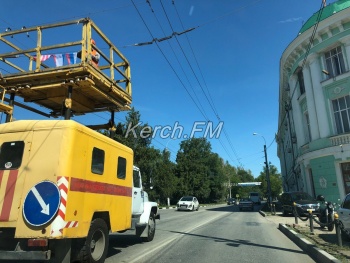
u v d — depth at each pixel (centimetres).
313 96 2455
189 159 7119
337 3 2375
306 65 2527
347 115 2214
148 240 1102
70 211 609
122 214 842
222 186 8300
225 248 973
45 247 585
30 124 654
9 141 653
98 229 711
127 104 1026
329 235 1141
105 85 863
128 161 898
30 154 630
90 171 690
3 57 878
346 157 2116
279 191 9244
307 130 2723
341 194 2136
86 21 804
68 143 627
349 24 2189
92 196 689
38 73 804
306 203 2122
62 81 806
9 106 806
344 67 2250
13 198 610
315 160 2372
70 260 639
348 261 690
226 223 1858
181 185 6588
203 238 1198
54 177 606
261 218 2264
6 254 588
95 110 1023
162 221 2008
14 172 626
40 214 586
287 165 4953
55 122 645
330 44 2295
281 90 3803
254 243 1079
